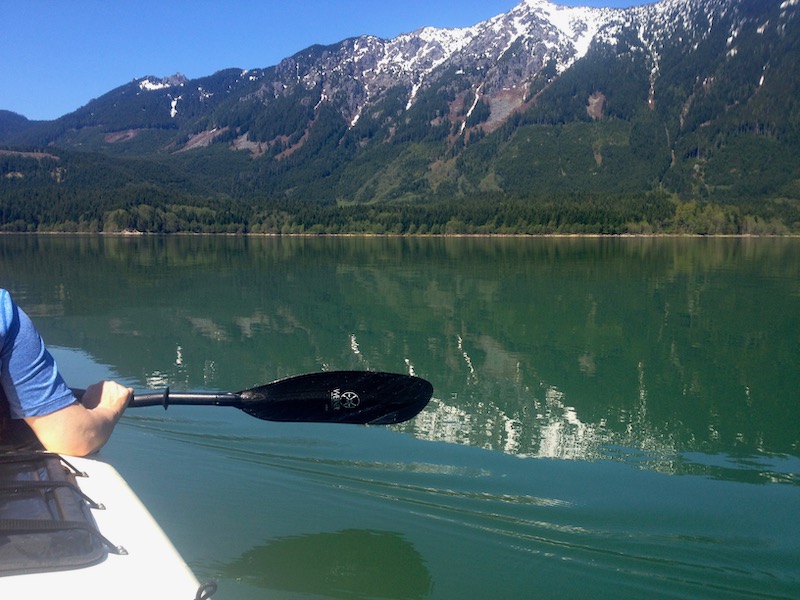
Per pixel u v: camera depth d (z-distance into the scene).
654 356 12.72
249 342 13.49
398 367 11.66
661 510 5.83
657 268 33.25
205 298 20.14
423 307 18.58
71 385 10.31
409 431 7.73
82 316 16.53
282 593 4.52
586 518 5.62
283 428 7.54
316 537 5.17
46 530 2.52
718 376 11.26
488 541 5.19
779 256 45.88
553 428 8.28
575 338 14.37
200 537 5.15
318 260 38.69
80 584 2.37
